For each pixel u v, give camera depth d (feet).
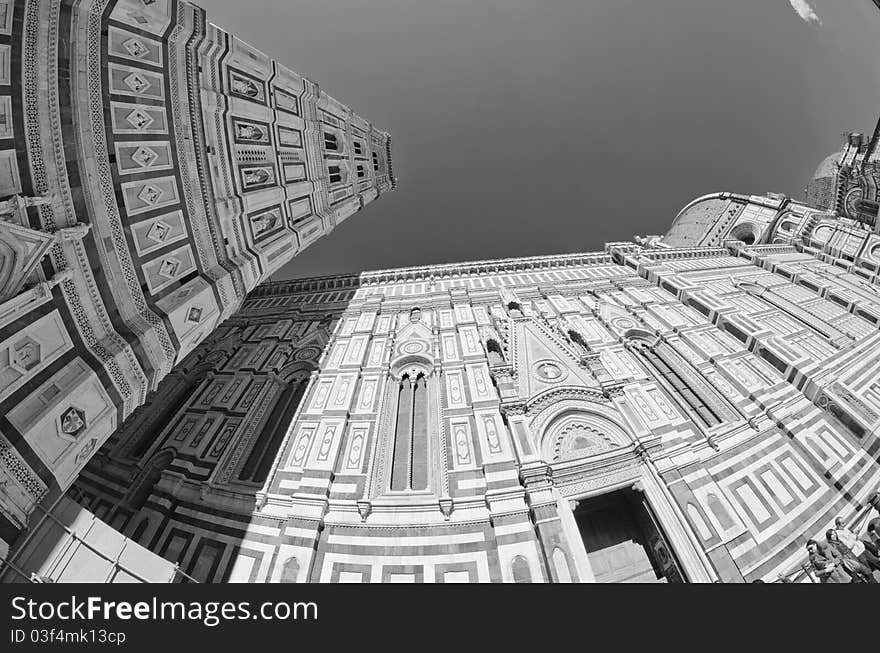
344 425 69.82
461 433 65.87
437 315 99.66
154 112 47.37
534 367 78.07
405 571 50.55
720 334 90.22
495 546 51.39
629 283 114.62
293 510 57.31
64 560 32.65
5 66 32.48
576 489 56.34
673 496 55.72
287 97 82.64
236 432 71.46
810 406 72.23
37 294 32.94
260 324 106.11
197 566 53.01
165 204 48.34
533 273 123.75
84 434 36.22
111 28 41.93
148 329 42.83
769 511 56.49
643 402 70.33
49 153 35.09
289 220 80.33
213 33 56.80
